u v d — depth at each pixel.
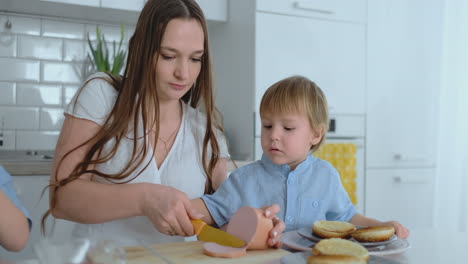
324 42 2.51
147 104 1.10
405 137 2.75
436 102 2.83
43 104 2.51
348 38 2.58
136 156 1.09
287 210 1.10
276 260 0.75
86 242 0.55
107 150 1.08
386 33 2.69
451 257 0.80
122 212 0.95
